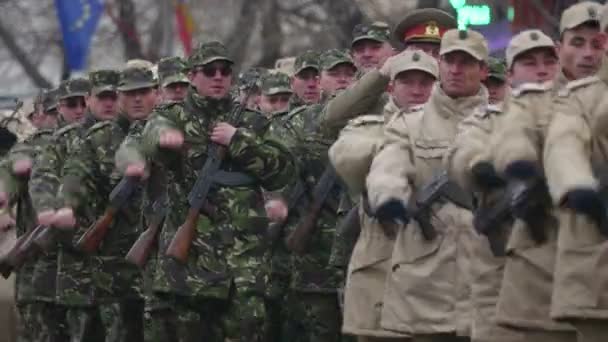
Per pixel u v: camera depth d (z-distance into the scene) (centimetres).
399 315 2083
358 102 2461
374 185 2020
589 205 1736
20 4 7469
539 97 1892
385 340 2214
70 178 2662
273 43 6806
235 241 2345
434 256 2059
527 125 1870
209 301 2361
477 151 1941
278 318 2750
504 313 1900
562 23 1955
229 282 2334
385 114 2208
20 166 2938
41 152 2792
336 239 2528
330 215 2606
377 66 2756
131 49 6981
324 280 2612
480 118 1952
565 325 1873
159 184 2473
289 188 2459
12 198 2958
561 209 1784
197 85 2353
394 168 2047
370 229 2216
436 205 2059
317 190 2605
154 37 6912
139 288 2664
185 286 2328
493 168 1922
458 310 2045
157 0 6881
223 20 6881
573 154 1770
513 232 1892
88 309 2764
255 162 2348
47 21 7475
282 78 2961
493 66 2466
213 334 2381
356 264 2228
